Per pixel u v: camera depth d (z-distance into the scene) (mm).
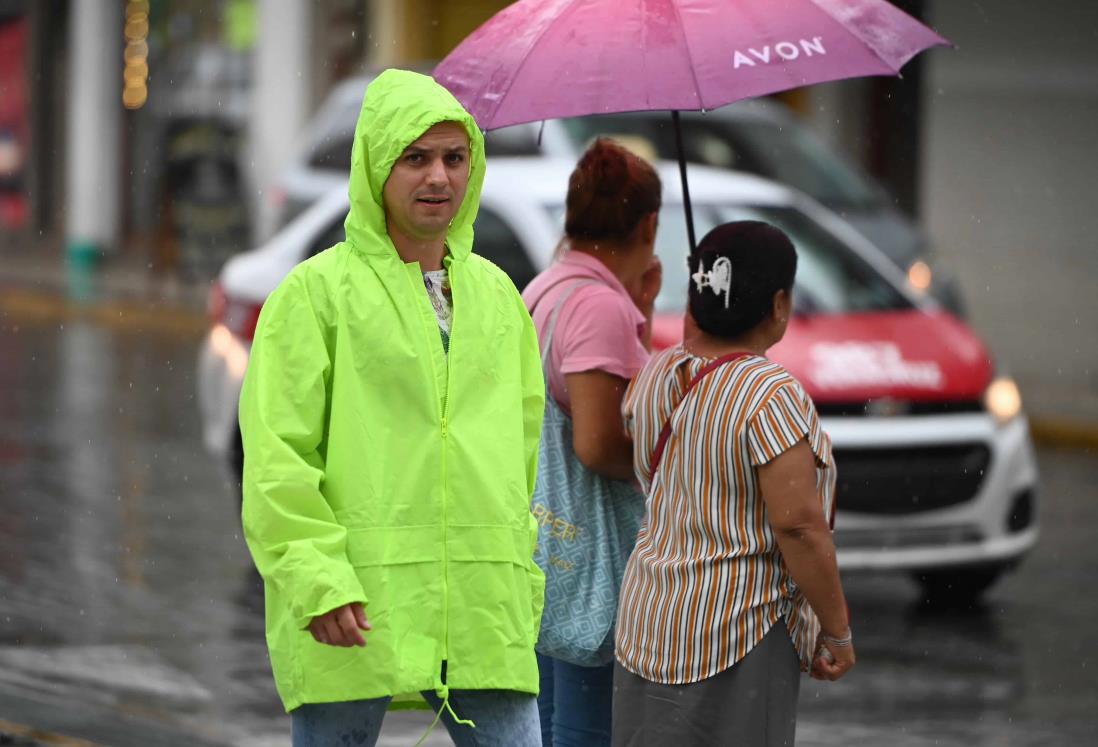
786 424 11875
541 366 12625
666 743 12273
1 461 37594
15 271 92188
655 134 44406
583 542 14156
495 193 29250
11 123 109750
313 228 29922
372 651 11445
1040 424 45719
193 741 18953
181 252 80562
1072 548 31406
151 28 93625
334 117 44156
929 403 25922
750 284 12219
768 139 46656
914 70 61875
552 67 13727
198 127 81125
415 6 76438
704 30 13727
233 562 28516
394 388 11656
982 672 22875
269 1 80938
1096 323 54062
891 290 28672
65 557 28594
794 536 11891
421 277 11930
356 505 11500
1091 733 20141
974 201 57688
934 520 25594
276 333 11609
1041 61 55875
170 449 39750
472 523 11703
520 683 11844
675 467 12328
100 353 59719
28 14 107250
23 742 18594
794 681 12359
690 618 12117
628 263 14703
